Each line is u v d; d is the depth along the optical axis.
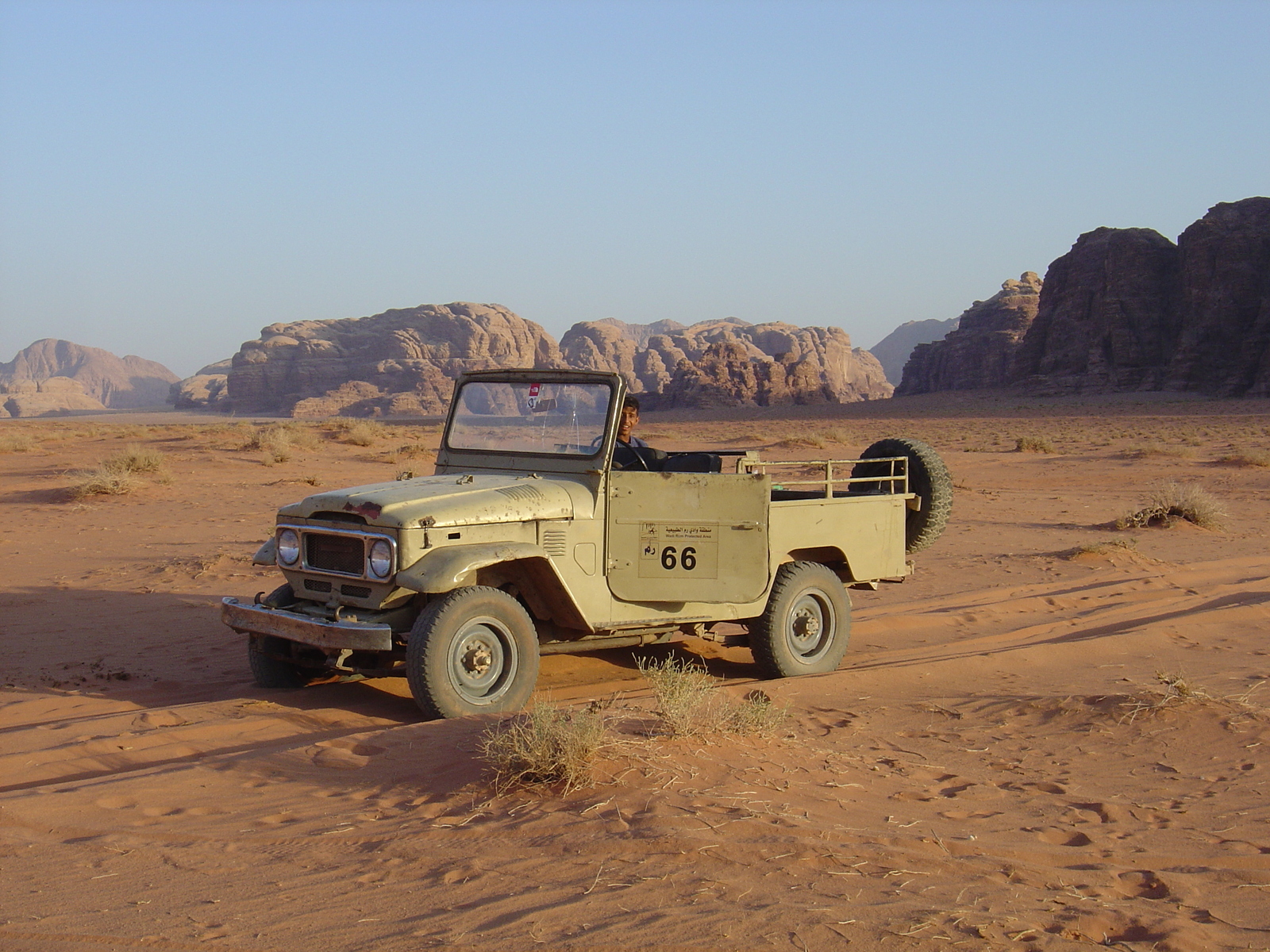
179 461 29.45
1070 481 30.69
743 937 3.45
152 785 5.23
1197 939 3.65
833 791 5.27
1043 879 4.21
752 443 50.66
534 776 5.11
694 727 5.84
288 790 5.23
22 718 6.82
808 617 8.45
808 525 8.48
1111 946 3.56
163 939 3.46
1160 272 149.88
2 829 4.64
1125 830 5.01
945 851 4.49
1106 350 150.62
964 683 8.32
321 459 32.38
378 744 5.85
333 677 8.00
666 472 7.51
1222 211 145.62
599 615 7.41
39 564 13.73
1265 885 4.27
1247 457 34.72
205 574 12.77
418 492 7.11
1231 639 10.16
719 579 7.57
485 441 8.12
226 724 6.48
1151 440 55.25
